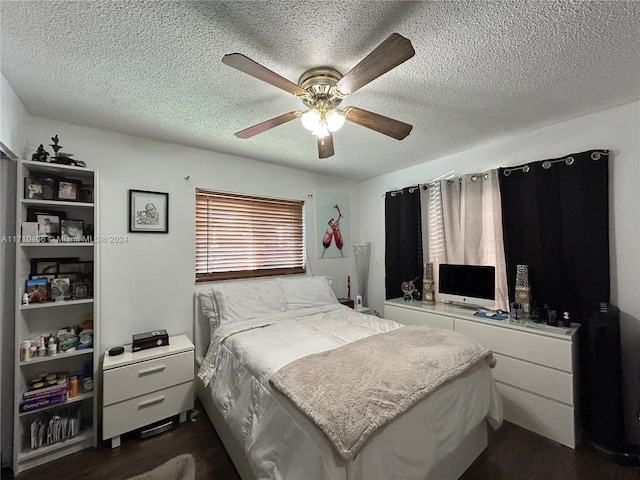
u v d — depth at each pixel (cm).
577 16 116
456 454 157
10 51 133
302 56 140
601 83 167
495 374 224
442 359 152
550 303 224
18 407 168
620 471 165
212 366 205
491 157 264
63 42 128
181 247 256
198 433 201
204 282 270
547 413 196
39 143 198
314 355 155
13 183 179
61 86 163
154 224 241
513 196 246
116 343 222
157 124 214
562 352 190
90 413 203
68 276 198
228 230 291
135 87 165
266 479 117
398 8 112
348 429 103
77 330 205
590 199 205
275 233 325
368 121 162
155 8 109
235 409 157
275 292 276
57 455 178
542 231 229
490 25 121
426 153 291
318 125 159
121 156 229
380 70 117
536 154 236
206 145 260
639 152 191
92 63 143
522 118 214
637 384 190
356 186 402
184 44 130
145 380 197
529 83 167
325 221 366
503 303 253
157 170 245
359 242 404
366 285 386
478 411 160
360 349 162
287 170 332
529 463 172
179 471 159
